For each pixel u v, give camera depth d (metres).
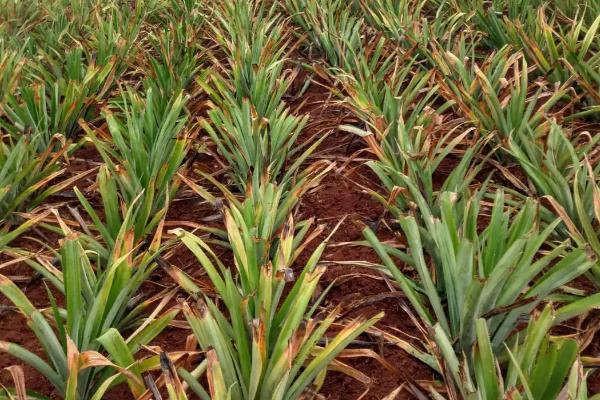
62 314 1.95
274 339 1.72
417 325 1.87
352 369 1.76
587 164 2.10
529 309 1.73
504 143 2.58
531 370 1.54
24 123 3.10
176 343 2.08
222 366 1.54
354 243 2.25
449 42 3.73
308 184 2.33
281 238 1.88
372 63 3.65
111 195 2.22
